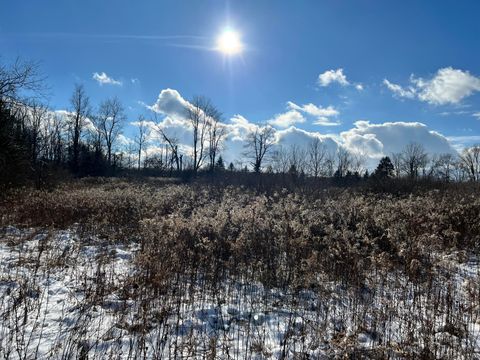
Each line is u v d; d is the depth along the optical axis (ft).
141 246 30.27
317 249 28.73
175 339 15.81
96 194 56.13
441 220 35.73
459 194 57.77
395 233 28.60
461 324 17.43
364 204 42.83
